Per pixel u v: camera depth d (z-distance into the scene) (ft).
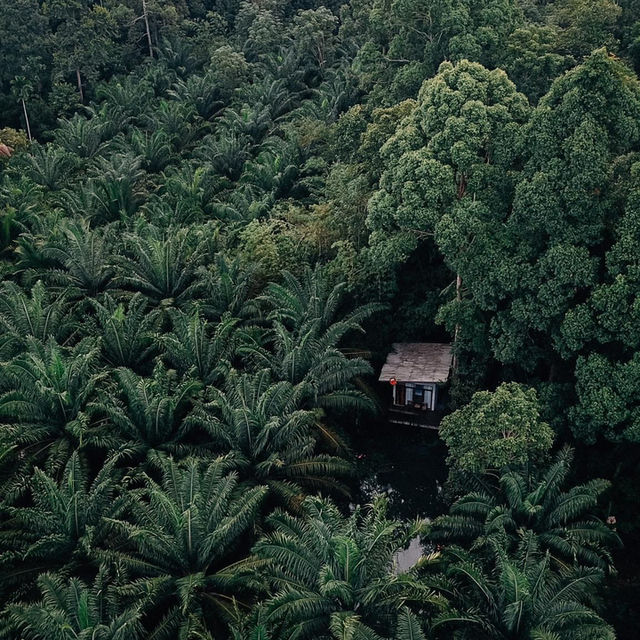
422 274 86.58
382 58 103.45
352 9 163.22
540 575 49.67
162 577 50.34
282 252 90.58
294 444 66.28
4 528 57.98
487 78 68.54
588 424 60.34
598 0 91.40
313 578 51.47
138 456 66.03
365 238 86.58
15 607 46.29
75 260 89.81
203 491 58.13
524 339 65.82
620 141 60.18
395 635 48.49
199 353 75.00
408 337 88.28
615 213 60.13
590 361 58.90
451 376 83.25
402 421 82.69
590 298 58.65
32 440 65.05
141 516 55.77
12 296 82.74
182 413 70.13
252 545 58.65
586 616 46.37
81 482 58.65
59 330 80.02
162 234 100.22
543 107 61.98
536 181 60.08
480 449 59.11
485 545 56.70
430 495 72.28
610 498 63.52
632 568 59.93
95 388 69.97
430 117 68.54
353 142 99.45
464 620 48.70
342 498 72.33
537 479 59.52
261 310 87.25
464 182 69.62
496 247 64.75
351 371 73.92
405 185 68.44
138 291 90.22
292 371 73.26
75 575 54.65
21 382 67.00
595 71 57.72
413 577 49.49
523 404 58.80
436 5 88.74
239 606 52.21
